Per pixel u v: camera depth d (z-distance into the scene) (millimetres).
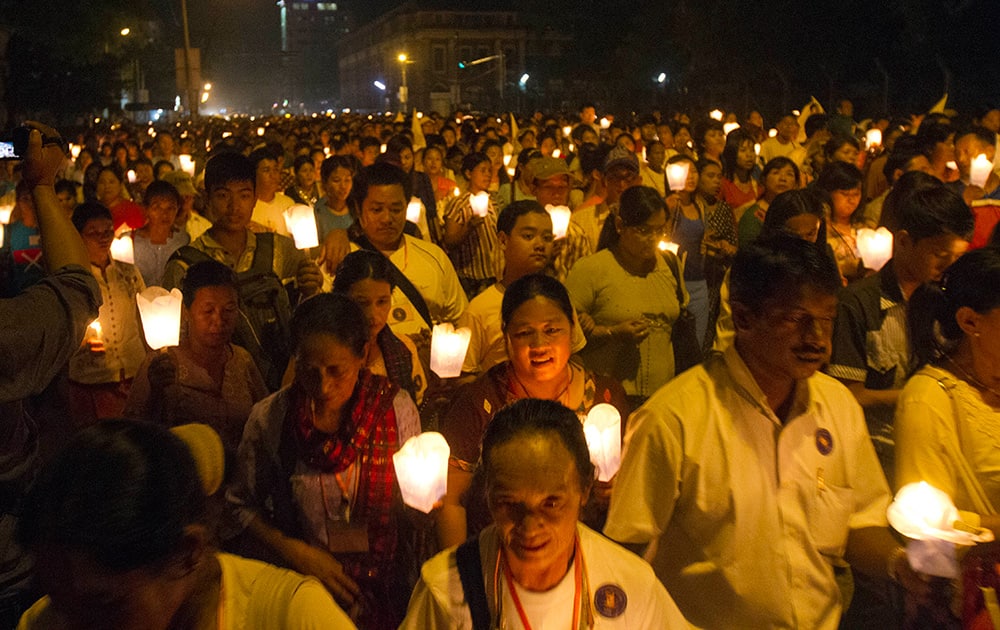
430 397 4688
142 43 57938
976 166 6863
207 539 1628
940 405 3020
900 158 7832
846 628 4105
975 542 2615
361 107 147500
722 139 12477
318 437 3350
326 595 1927
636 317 5344
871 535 2840
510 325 3596
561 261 6867
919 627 2828
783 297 2607
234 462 1939
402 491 3201
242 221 5508
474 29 111438
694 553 2824
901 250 4176
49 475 1533
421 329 5211
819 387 2854
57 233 2895
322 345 3223
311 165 11406
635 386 5398
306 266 5125
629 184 7863
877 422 4156
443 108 77438
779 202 5305
